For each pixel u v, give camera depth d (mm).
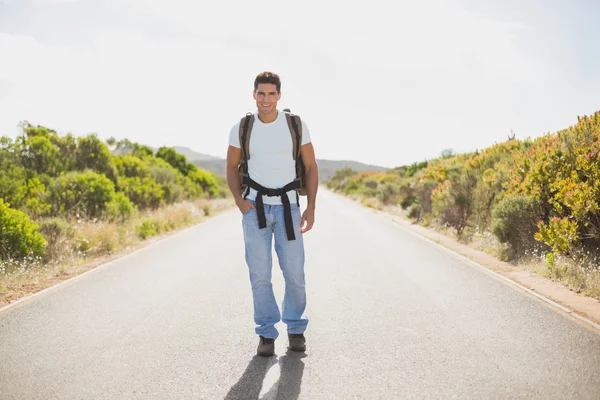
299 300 4777
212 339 5191
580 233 8445
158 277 8492
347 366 4410
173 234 15367
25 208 14672
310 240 13078
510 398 3727
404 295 7016
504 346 4844
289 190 4695
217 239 13797
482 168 15750
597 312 6035
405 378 4125
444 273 8625
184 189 32594
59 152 20703
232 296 7074
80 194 16406
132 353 4773
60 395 3852
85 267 9703
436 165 21547
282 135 4602
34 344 5023
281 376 4215
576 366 4305
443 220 15672
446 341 5023
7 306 6531
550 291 7172
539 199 10070
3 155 17797
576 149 10047
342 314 6078
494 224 10562
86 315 6098
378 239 13320
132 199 22016
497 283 7773
